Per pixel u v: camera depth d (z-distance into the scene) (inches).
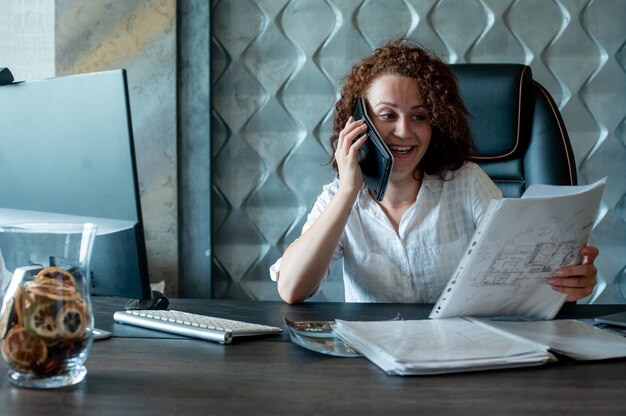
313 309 58.3
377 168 63.1
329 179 104.6
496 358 39.4
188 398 34.0
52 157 47.1
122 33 101.3
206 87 102.2
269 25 103.6
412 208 70.0
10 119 48.3
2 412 31.9
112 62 101.7
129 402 33.4
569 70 102.5
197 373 38.3
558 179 76.9
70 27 101.5
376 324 46.9
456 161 71.4
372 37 102.9
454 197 71.3
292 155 104.9
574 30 101.9
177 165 102.4
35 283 35.1
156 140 102.2
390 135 67.6
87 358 41.3
